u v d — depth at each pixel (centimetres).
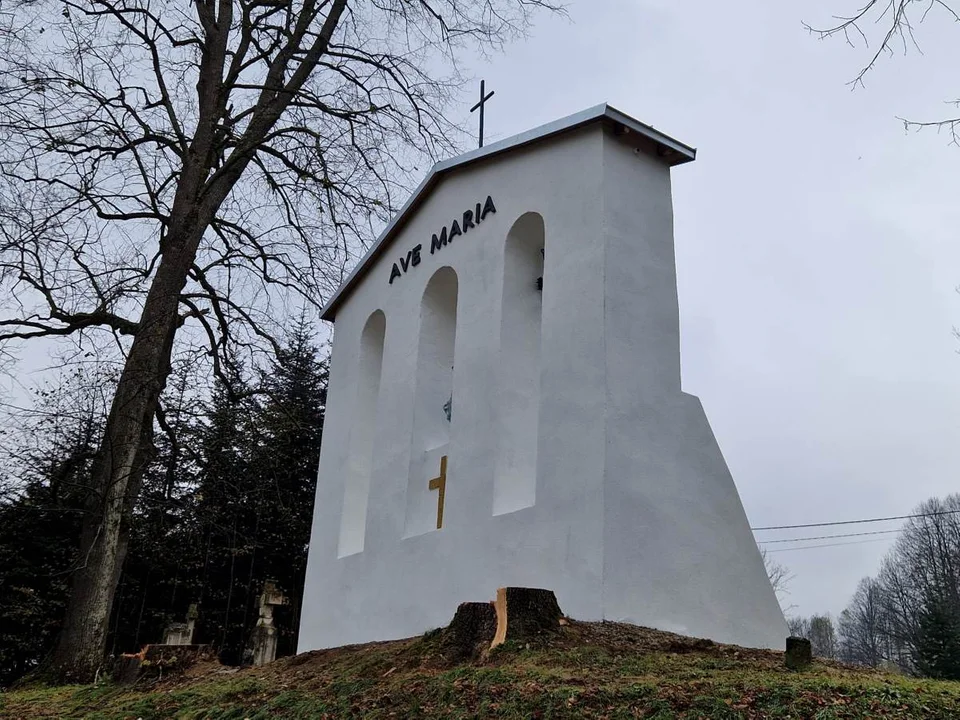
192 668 1138
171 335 1598
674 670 692
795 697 596
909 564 4091
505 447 1076
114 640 2317
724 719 574
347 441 1501
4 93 1359
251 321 1689
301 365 2667
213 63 1584
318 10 1609
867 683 627
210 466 1984
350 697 751
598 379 952
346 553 1415
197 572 2448
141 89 1510
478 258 1210
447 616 1069
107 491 1316
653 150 1108
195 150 1527
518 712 626
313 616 1427
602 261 1000
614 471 915
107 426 1402
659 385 991
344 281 1608
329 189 1488
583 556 897
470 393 1146
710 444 1002
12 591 2052
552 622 807
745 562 970
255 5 1611
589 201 1049
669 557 920
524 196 1157
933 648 2445
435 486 1224
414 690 724
